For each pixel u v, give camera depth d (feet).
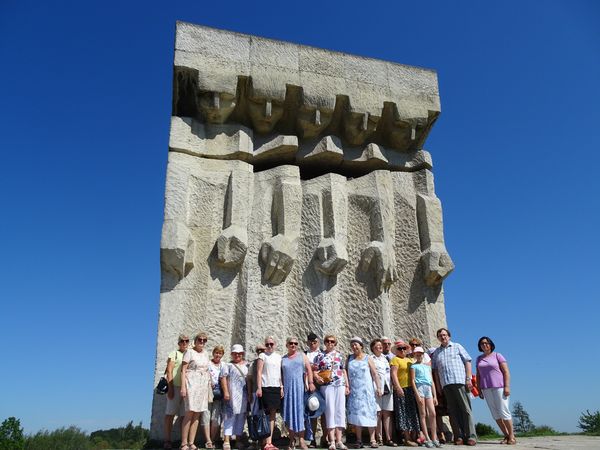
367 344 29.96
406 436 23.18
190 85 31.55
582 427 36.55
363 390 22.09
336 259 29.60
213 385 23.07
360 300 30.89
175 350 25.04
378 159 34.19
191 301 27.99
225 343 27.94
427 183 34.19
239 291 28.78
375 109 33.99
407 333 31.37
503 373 23.81
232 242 28.66
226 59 31.60
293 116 33.68
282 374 21.15
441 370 24.56
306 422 21.94
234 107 31.71
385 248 31.19
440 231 33.01
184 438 20.83
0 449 71.92
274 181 31.22
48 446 90.02
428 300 31.81
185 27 31.45
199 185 30.14
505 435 23.54
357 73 34.45
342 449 20.74
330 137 33.45
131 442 96.99
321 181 32.19
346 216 31.96
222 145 31.68
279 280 29.55
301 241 30.96
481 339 24.54
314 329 29.09
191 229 29.27
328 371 21.34
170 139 30.48
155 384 25.79
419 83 36.06
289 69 32.78
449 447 22.00
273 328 28.55
